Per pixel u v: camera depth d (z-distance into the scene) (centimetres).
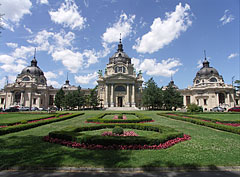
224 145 1020
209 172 672
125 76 6788
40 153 844
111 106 6538
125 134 1270
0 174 647
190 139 1174
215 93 6912
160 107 5862
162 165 703
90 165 703
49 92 7925
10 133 1360
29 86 6906
